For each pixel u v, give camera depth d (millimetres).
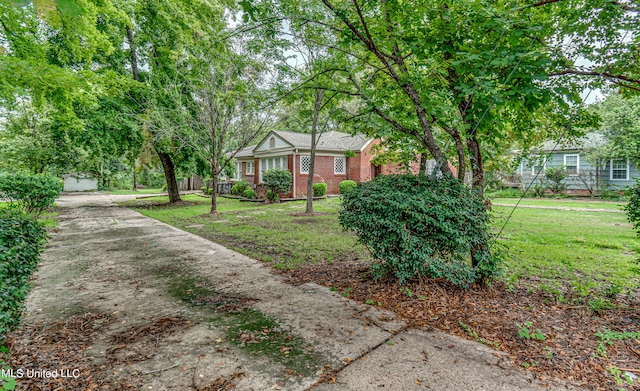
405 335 2732
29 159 20266
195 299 3625
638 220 3242
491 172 4703
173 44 11586
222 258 5488
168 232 8102
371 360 2359
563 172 17188
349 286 3926
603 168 16719
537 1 3133
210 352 2490
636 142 14344
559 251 5512
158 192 27297
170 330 2863
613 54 3178
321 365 2301
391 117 4664
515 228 7766
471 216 3432
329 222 9484
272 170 15531
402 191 3660
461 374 2180
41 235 3850
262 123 10844
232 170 18875
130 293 3822
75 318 3115
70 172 27859
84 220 10312
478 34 3111
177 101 10867
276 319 3072
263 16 4461
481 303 3305
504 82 2918
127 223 9672
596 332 2711
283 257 5488
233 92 9227
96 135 11352
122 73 11898
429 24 3398
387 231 3547
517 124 4258
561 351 2441
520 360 2340
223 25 6703
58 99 5363
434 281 3699
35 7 1066
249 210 12719
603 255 5258
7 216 3484
